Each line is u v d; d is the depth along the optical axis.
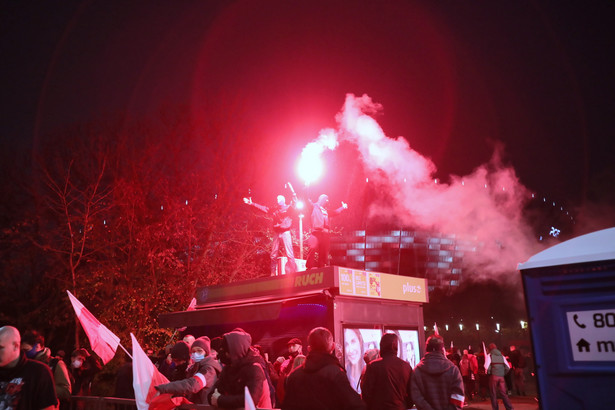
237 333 4.48
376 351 7.50
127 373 7.74
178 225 20.17
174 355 6.32
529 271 4.77
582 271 4.51
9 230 20.58
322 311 11.49
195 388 4.97
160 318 13.30
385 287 12.45
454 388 5.21
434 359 5.35
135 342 5.53
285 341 12.09
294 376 4.07
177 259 19.80
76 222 20.28
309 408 3.91
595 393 4.28
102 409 6.58
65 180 20.73
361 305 11.82
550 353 4.54
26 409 3.77
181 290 19.67
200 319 12.23
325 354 4.06
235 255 21.39
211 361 5.48
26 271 21.66
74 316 20.64
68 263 20.94
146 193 20.97
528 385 23.45
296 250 19.77
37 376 3.86
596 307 4.39
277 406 9.01
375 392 5.41
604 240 4.52
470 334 41.88
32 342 7.47
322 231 13.59
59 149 21.58
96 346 6.30
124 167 21.00
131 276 19.59
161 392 4.91
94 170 21.00
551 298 4.61
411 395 5.33
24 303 21.69
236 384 4.36
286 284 12.08
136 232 20.28
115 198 20.48
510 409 13.41
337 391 3.89
